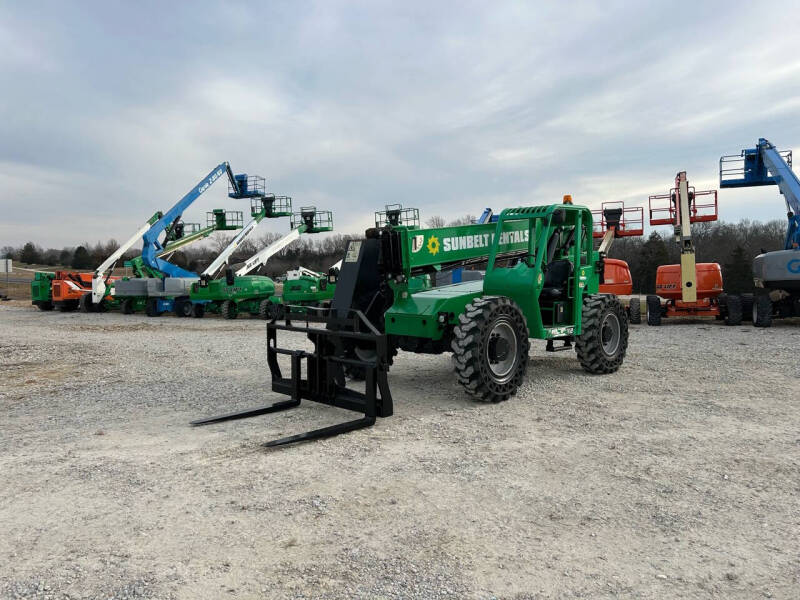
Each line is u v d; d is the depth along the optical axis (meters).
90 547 3.32
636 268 48.50
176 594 2.80
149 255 22.91
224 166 25.61
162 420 6.30
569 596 2.75
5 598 2.79
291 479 4.36
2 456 5.09
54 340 14.76
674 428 5.52
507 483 4.20
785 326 14.79
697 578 2.91
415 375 8.71
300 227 24.89
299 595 2.78
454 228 7.64
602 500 3.87
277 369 7.37
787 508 3.71
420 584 2.87
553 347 8.17
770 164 15.47
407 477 4.36
